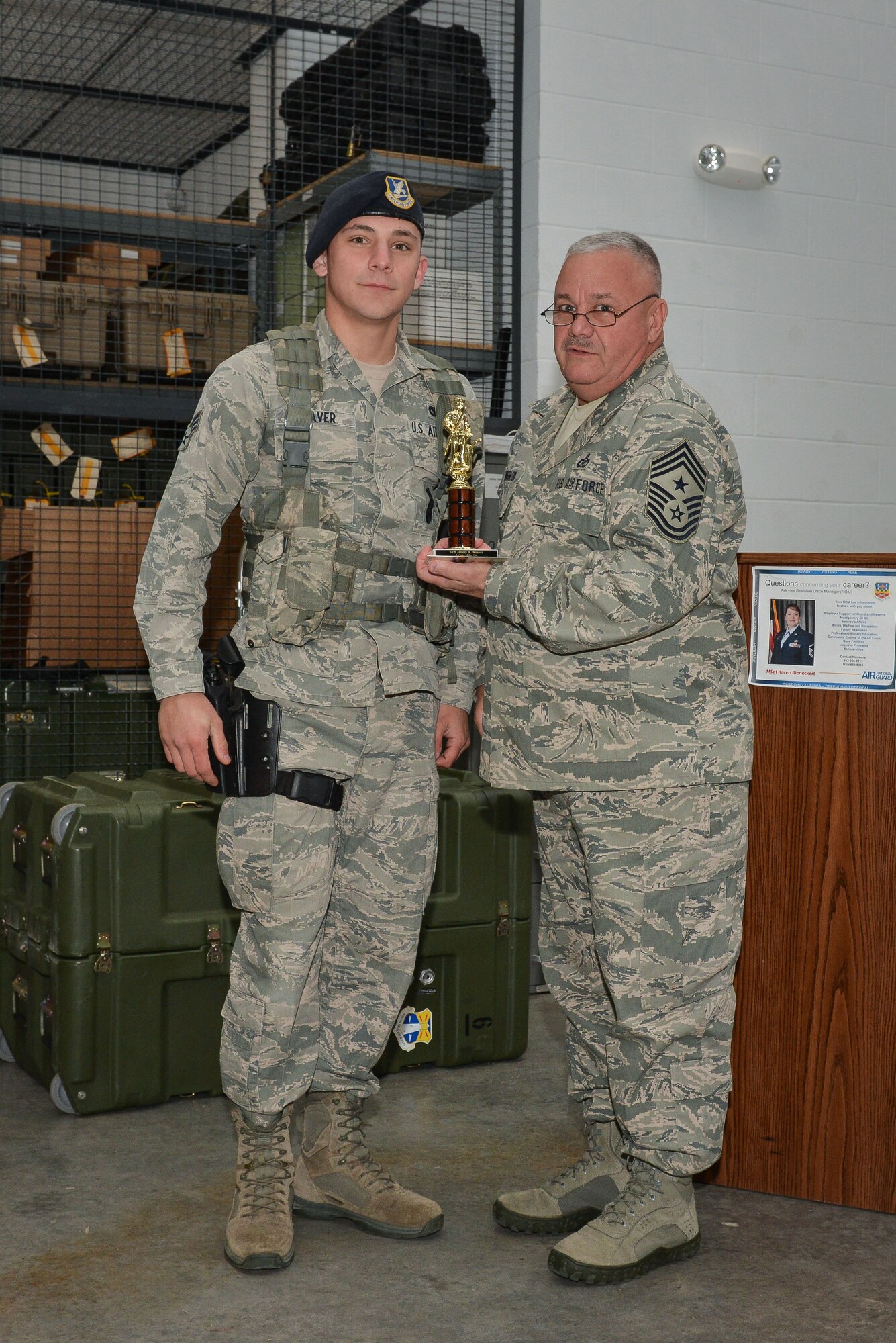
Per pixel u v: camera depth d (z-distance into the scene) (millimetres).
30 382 3674
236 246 4086
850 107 4371
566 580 1944
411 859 2146
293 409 2023
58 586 3594
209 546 2055
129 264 3967
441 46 3904
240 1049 2068
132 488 4289
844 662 2256
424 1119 2760
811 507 4395
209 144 5270
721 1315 1914
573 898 2199
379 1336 1850
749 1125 2381
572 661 1996
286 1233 2072
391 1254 2113
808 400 4363
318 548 2014
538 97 3885
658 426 1956
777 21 4230
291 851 2012
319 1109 2264
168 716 2002
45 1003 2842
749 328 4250
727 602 2062
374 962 2199
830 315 4379
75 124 5191
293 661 2027
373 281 2023
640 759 1955
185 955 2820
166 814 2803
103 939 2732
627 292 1992
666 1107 2031
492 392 4012
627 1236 2029
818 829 2295
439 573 2027
